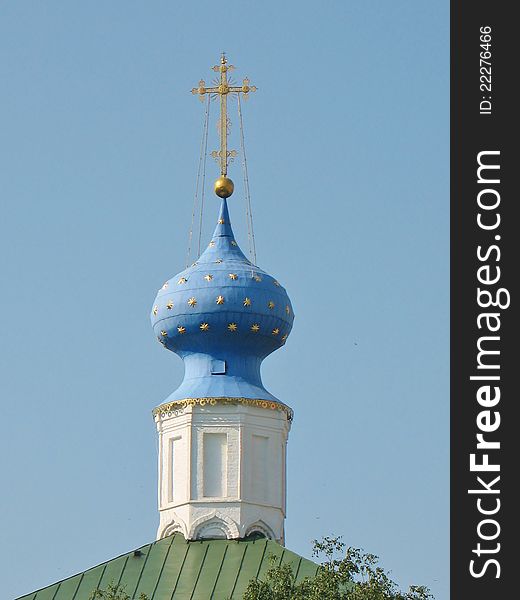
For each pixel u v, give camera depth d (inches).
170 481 5295.3
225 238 5452.8
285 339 5403.5
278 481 5295.3
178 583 5054.1
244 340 5334.6
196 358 5369.1
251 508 5241.1
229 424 5280.5
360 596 4404.5
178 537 5226.4
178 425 5310.0
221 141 5511.8
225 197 5492.1
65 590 5059.1
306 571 5054.1
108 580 5083.7
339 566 4468.5
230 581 5044.3
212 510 5226.4
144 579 5073.8
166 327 5359.3
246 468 5260.8
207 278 5319.9
